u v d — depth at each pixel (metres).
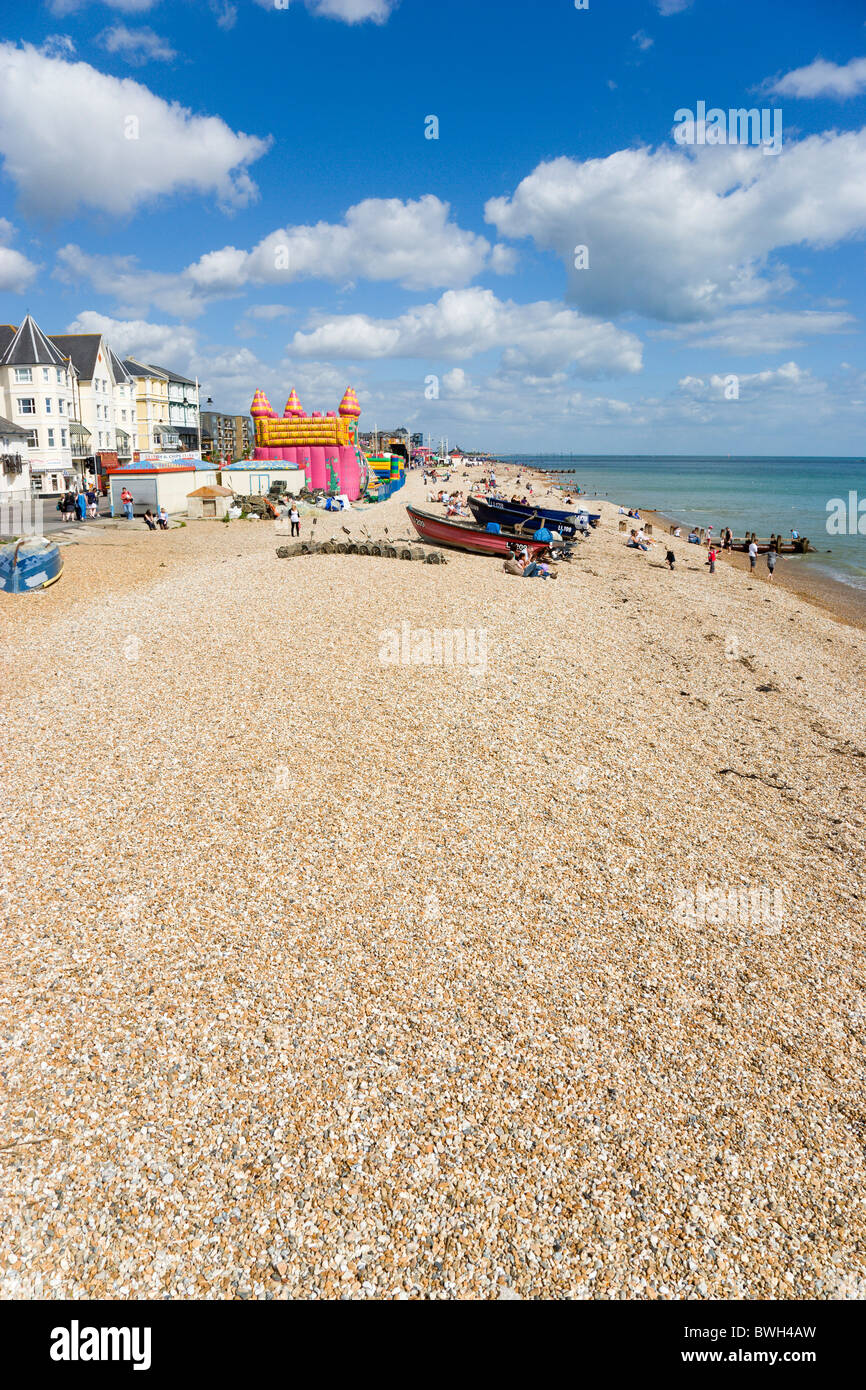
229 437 130.50
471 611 21.28
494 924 9.00
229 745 12.67
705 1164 6.40
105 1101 6.38
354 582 23.58
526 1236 5.71
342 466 55.84
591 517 49.50
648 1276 5.53
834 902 10.13
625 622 23.08
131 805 10.77
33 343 59.41
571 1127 6.59
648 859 10.64
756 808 12.48
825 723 16.72
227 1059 6.88
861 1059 7.64
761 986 8.48
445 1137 6.38
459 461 155.00
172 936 8.28
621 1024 7.76
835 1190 6.30
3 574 21.77
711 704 17.00
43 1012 7.15
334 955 8.26
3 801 10.65
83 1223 5.50
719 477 190.75
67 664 16.08
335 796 11.36
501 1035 7.45
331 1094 6.64
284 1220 5.64
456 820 11.05
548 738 13.92
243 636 17.94
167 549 32.19
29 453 59.00
